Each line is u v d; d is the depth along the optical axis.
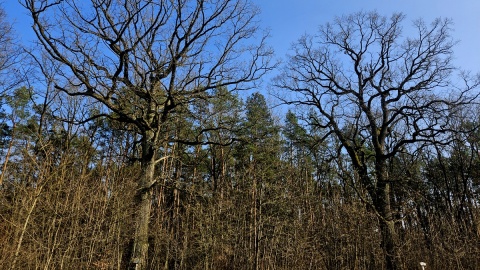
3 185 15.71
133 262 14.65
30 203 13.96
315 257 17.84
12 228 13.46
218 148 26.83
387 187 20.06
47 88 23.77
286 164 23.45
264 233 17.64
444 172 27.25
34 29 14.20
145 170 16.34
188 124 22.59
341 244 17.91
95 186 17.81
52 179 15.62
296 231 18.44
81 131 24.41
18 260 12.46
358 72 23.00
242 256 17.72
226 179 23.41
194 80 17.09
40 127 22.31
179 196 26.41
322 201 21.70
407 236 19.44
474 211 21.75
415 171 28.70
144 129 16.88
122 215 17.19
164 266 19.38
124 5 15.55
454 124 21.92
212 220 18.89
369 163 26.22
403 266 17.45
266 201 18.23
